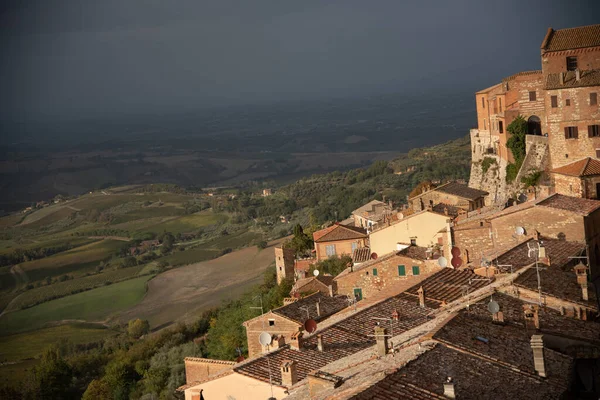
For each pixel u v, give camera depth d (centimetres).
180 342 12225
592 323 3416
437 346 2825
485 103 11488
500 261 4791
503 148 10638
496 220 5828
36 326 19688
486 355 2788
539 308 3541
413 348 2928
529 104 10088
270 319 5669
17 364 15825
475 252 5934
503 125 10525
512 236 5756
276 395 3584
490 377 2609
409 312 4359
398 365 2608
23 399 11812
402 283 5209
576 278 4078
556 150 8638
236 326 9112
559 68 8644
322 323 4675
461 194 9375
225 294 18512
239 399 3734
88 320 19588
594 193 7869
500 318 3259
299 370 3725
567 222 5494
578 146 8481
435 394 2356
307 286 8088
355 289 6519
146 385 9819
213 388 3822
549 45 8700
